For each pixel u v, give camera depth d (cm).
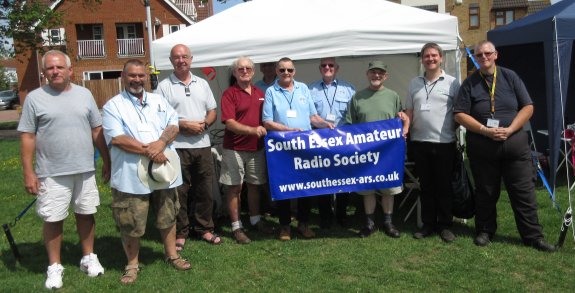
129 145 373
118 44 2930
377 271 406
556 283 370
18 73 2797
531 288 366
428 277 389
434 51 445
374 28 523
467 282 378
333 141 465
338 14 566
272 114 466
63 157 379
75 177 392
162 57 543
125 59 2950
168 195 408
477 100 429
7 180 875
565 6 659
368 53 526
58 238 396
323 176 469
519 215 444
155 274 410
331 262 425
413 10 575
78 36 2961
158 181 382
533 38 668
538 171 559
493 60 424
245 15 588
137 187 379
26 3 1738
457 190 465
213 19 591
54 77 368
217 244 484
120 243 500
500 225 510
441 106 449
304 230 500
